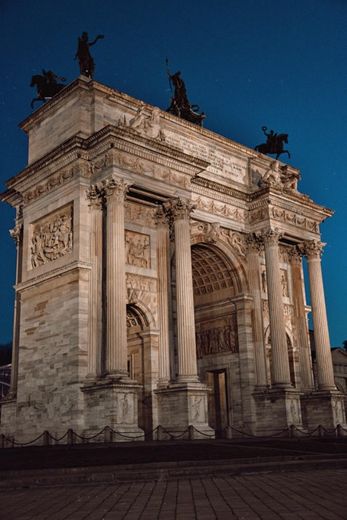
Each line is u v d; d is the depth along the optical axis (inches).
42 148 2362.2
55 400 1937.7
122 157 2033.7
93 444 1625.2
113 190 1980.8
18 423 2082.9
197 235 2429.9
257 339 2514.8
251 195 2608.3
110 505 650.8
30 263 2220.7
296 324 2743.6
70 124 2223.2
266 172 2669.8
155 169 2128.4
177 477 982.4
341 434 2346.2
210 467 1047.0
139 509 615.8
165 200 2198.6
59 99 2294.5
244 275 2578.7
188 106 2669.8
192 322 2095.2
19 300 2374.5
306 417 2551.7
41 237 2203.5
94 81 2196.1
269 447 1546.5
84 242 2014.0
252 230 2605.8
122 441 1700.3
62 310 2001.7
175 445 1560.0
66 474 976.3
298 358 2704.2
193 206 2225.6
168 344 2123.5
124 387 1776.6
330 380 2576.3
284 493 717.9
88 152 2091.5
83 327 1927.9
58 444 1795.0
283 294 2743.6
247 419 2410.2
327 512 557.6
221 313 2640.3
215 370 2613.2
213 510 593.6
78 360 1883.6
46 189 2224.4
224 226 2516.0
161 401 2033.7
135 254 2164.1
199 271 2706.7
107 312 1886.1
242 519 532.4
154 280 2191.2
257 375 2472.9
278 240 2588.6
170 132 2450.8
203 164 2256.4
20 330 2185.0
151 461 1174.3
